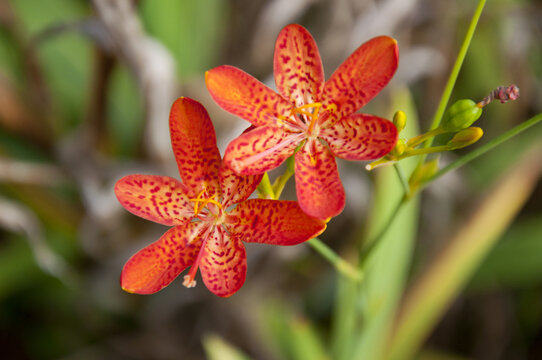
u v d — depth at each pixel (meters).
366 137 0.26
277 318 0.36
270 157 0.26
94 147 0.36
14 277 0.36
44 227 0.37
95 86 0.34
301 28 0.26
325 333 0.38
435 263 0.34
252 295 0.37
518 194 0.34
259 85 0.26
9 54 0.37
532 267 0.36
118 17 0.32
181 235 0.27
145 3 0.38
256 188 0.27
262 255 0.37
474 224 0.34
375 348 0.34
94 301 0.38
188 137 0.26
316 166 0.26
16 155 0.37
